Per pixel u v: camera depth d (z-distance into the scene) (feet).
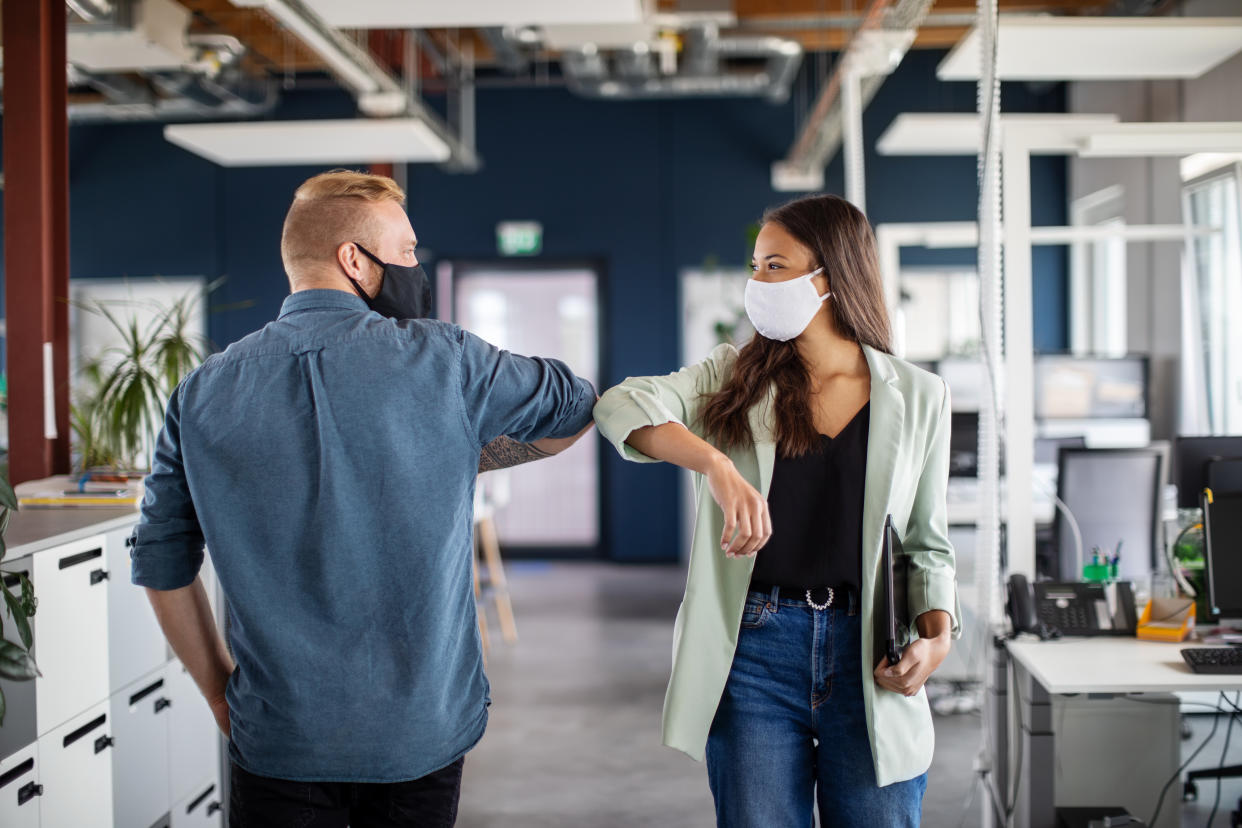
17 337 10.83
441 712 4.66
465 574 4.82
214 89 21.09
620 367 27.78
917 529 5.57
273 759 4.53
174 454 4.61
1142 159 20.61
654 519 27.71
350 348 4.51
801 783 5.29
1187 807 10.90
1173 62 12.07
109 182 27.89
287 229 4.85
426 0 12.66
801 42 23.84
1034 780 8.44
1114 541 13.30
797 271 5.42
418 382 4.52
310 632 4.47
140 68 19.25
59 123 11.09
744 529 4.56
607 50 22.66
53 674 7.34
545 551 28.32
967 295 27.02
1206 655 7.98
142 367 11.18
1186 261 15.83
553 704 15.33
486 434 4.77
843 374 5.51
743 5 22.21
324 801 4.70
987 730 9.16
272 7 13.88
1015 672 8.80
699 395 5.60
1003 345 9.68
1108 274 24.06
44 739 7.21
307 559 4.45
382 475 4.45
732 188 27.40
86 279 27.91
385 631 4.51
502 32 20.22
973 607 14.90
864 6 21.90
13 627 6.84
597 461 28.12
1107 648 8.59
